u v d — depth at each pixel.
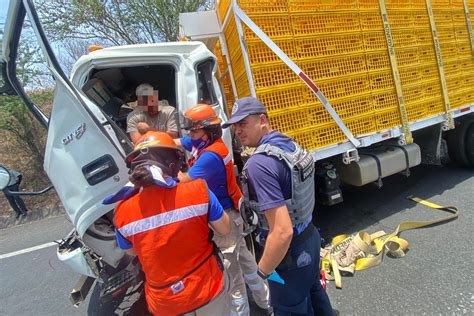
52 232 5.51
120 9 8.86
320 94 3.43
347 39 3.66
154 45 2.72
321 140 3.53
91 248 2.34
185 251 1.64
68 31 8.66
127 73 3.22
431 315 2.43
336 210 4.47
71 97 2.20
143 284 2.47
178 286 1.64
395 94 4.01
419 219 3.84
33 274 4.12
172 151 1.64
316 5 3.47
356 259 3.17
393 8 3.98
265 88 3.24
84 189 2.29
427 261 3.03
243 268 2.62
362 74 3.77
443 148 5.14
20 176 2.35
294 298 1.94
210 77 2.95
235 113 1.87
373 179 3.93
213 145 2.43
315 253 1.95
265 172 1.70
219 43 4.36
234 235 2.50
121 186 2.27
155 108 2.83
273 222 1.69
